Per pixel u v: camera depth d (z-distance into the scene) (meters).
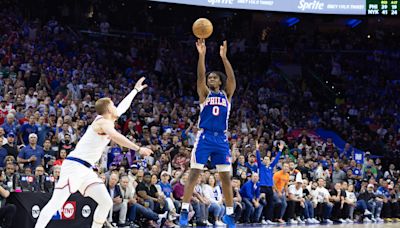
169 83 23.88
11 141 13.48
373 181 19.08
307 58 29.72
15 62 19.03
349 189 18.28
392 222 17.94
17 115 15.55
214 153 7.58
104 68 23.30
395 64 30.05
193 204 14.55
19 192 10.23
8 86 17.08
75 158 7.68
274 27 30.05
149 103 19.98
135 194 13.49
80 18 26.22
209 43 27.72
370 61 29.94
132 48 25.39
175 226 13.95
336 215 17.86
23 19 22.80
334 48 30.08
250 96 25.42
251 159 16.77
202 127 7.55
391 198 19.62
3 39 20.14
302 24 30.55
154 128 17.39
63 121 15.42
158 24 28.41
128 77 23.25
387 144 24.98
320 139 23.64
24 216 10.17
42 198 10.40
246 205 15.59
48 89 18.48
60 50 22.14
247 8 22.67
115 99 19.39
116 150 15.26
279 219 16.45
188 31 28.80
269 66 28.38
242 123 21.47
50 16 25.27
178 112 20.55
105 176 13.20
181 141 17.64
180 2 21.61
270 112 24.14
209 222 15.32
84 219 10.84
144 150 7.48
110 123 7.57
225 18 29.33
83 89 19.16
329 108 27.52
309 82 28.75
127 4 27.45
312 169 18.64
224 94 7.63
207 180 15.14
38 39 21.61
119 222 13.00
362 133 25.34
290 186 16.78
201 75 7.54
